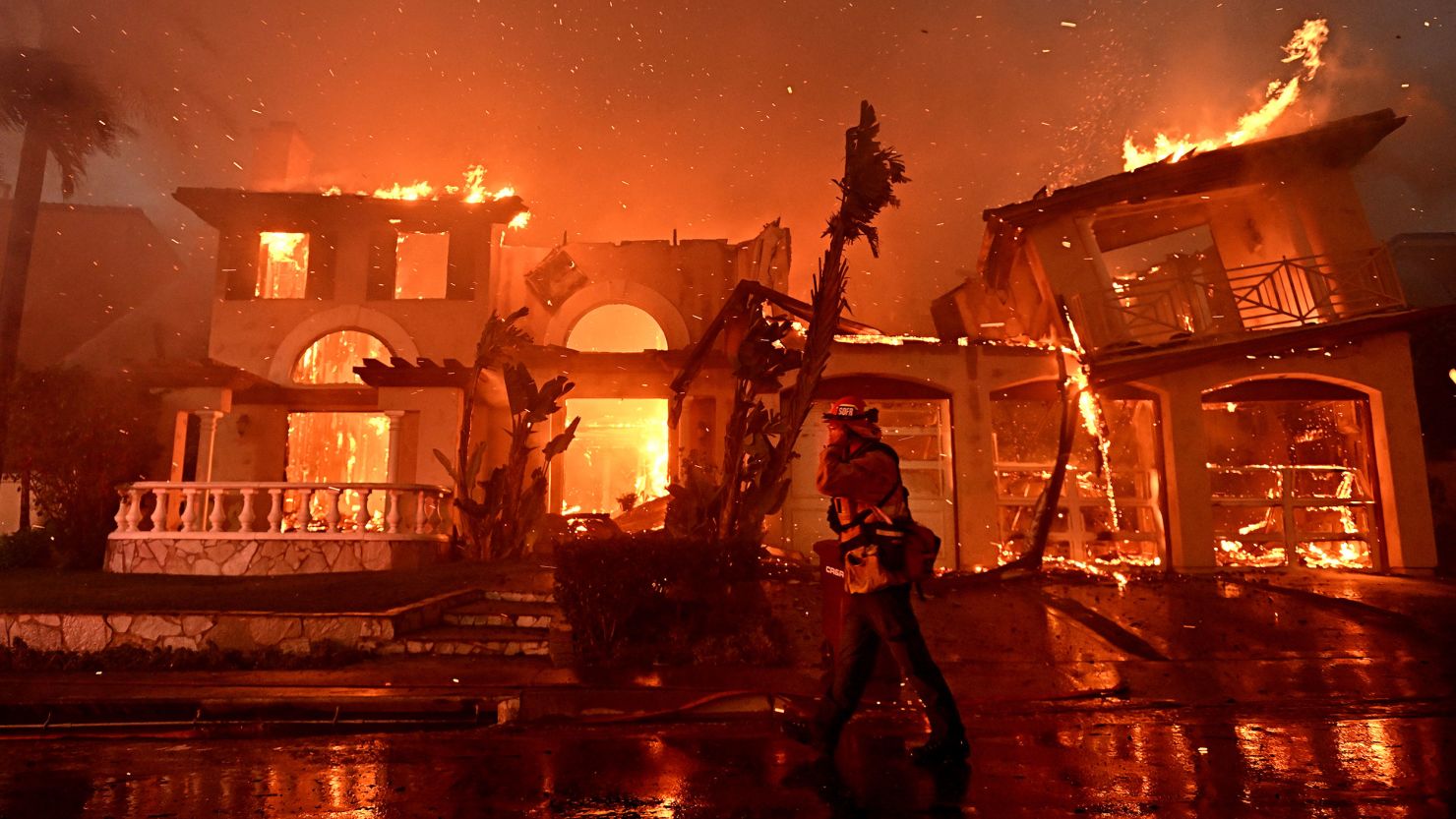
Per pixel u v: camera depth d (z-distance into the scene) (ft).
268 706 20.67
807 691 21.85
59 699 20.67
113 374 55.62
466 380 55.11
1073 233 52.39
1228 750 15.16
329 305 66.49
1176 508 47.80
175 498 46.80
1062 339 51.08
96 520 50.31
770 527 49.21
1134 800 11.87
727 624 28.12
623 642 27.07
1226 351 47.42
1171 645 29.22
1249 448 55.72
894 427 51.19
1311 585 41.57
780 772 13.69
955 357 50.37
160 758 15.06
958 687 22.99
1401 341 49.11
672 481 48.96
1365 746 15.40
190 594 32.76
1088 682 23.53
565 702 20.61
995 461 49.29
